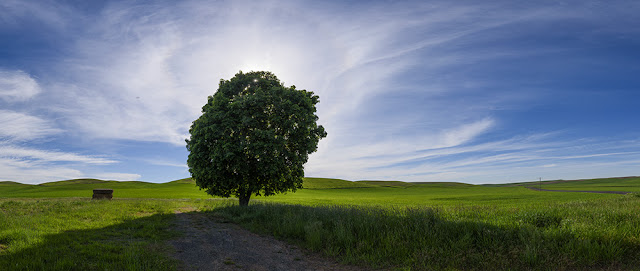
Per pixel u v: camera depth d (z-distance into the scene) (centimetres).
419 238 970
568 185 13912
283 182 2250
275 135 2142
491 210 1656
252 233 1259
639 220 1082
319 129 2358
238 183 2136
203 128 2091
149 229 1219
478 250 900
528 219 1171
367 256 884
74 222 1295
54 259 754
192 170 2252
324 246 1020
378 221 1174
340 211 1469
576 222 1034
